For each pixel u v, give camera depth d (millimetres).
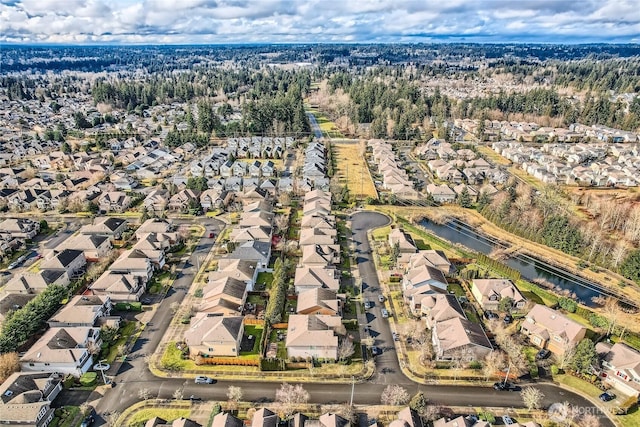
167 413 58688
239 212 124625
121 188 143875
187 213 123375
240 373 65875
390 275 91750
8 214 123375
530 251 109375
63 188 139750
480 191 140875
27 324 70562
